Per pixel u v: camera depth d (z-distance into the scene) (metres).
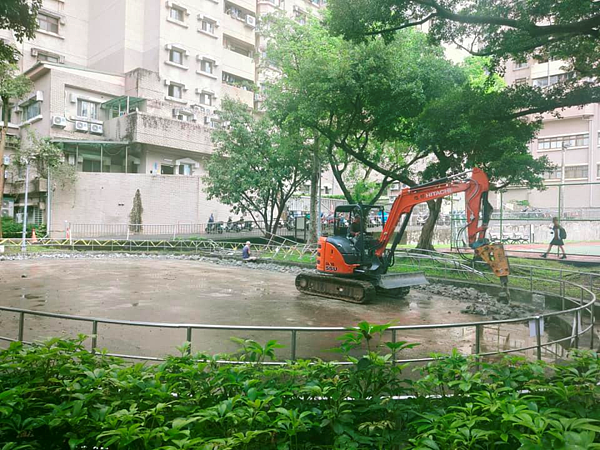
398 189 54.06
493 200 46.75
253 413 3.08
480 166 18.66
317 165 27.30
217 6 43.41
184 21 40.72
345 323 10.15
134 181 35.03
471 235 12.11
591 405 3.61
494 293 14.36
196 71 41.50
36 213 34.47
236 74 45.75
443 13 11.32
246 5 46.72
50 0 39.06
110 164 37.75
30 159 31.11
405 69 18.72
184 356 4.15
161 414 3.39
